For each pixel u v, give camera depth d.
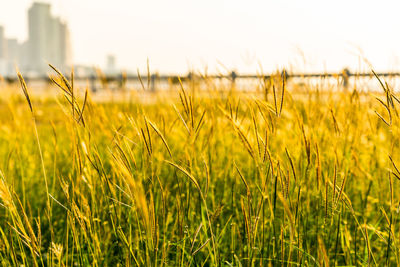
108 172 2.04
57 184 2.41
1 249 1.45
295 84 2.10
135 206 1.32
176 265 1.50
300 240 1.55
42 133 3.51
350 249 1.74
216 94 2.01
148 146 1.27
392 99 1.34
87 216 1.46
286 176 1.33
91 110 1.69
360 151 2.26
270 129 1.43
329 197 1.50
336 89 1.99
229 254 1.76
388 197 2.04
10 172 2.30
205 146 1.97
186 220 1.74
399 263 1.32
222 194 1.99
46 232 2.04
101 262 1.64
